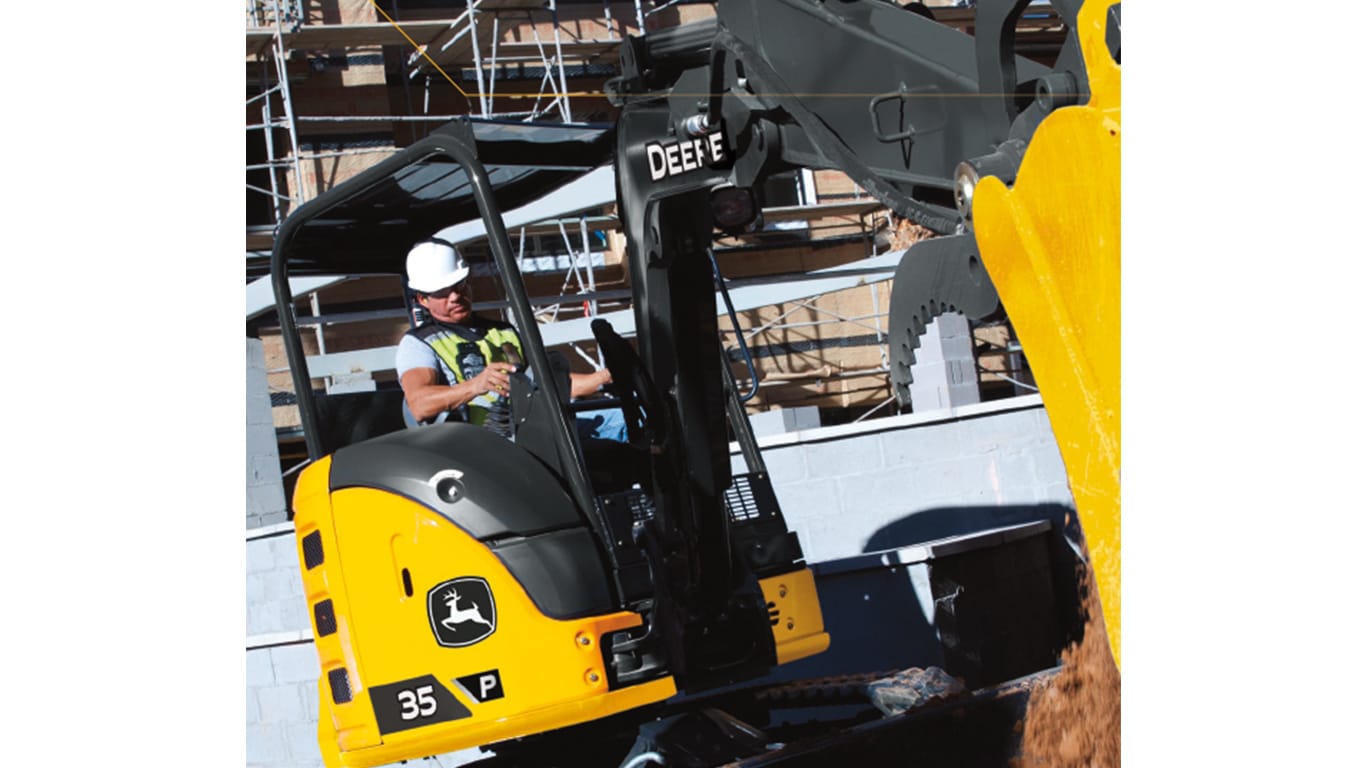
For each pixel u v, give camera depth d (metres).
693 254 2.79
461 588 2.83
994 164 2.04
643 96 2.88
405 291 3.81
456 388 3.33
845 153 2.43
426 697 2.86
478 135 3.09
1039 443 5.41
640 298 2.83
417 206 3.68
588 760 3.58
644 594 2.80
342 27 5.48
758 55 2.54
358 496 2.99
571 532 2.82
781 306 9.83
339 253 3.80
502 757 3.60
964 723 2.85
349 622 2.97
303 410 3.33
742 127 2.71
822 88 2.51
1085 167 1.84
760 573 3.09
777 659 3.01
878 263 7.16
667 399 2.82
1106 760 2.70
